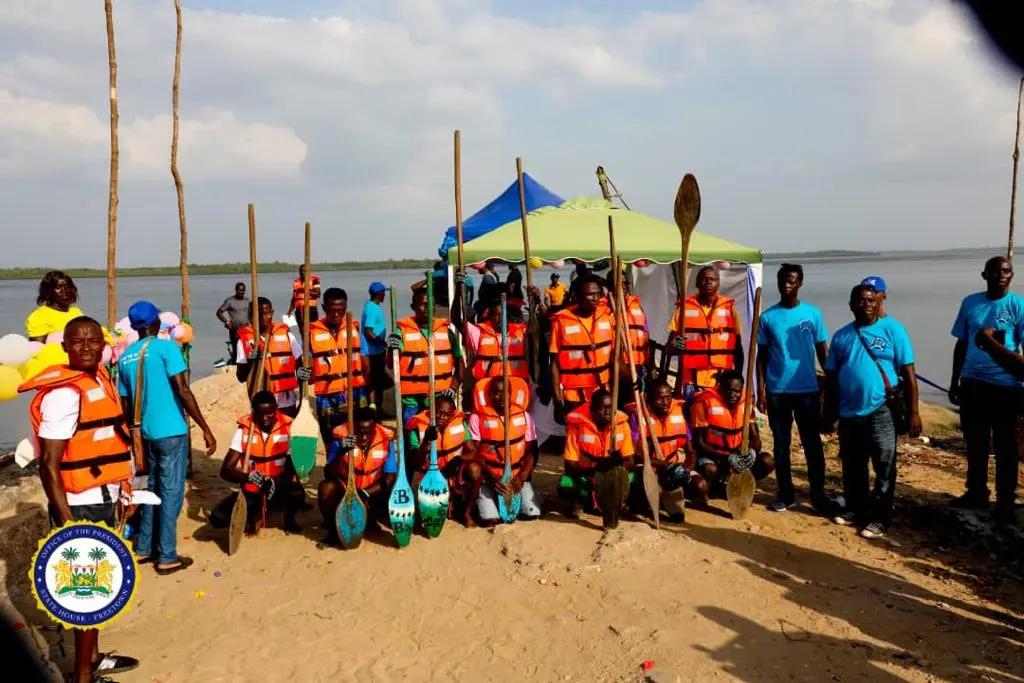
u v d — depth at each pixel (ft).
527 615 18.29
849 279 380.17
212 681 15.60
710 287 26.48
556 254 34.71
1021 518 23.18
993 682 15.19
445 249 48.34
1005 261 23.07
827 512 24.58
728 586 19.35
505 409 23.17
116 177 25.04
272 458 23.24
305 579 20.49
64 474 15.06
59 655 16.55
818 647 16.53
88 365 15.25
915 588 19.51
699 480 24.18
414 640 17.40
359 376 29.25
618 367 24.52
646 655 16.22
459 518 24.38
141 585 20.18
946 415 38.78
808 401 24.34
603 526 23.03
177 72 28.78
